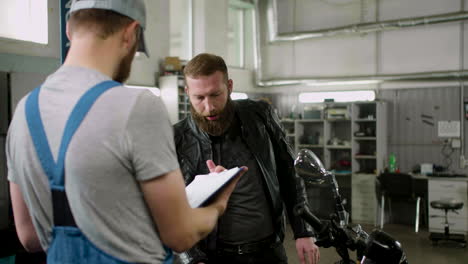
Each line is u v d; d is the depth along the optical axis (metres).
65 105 0.78
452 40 6.79
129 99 0.77
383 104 7.16
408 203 7.08
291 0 8.13
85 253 0.78
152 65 6.55
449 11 6.74
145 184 0.77
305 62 8.05
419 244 5.79
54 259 0.81
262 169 1.64
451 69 6.80
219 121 1.59
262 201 1.64
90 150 0.75
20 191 0.89
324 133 7.49
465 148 6.76
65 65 0.83
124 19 0.83
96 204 0.75
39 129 0.79
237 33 8.59
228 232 1.60
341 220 1.11
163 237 0.82
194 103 1.57
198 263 1.51
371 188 6.86
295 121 7.75
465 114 6.74
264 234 1.63
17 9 4.59
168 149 0.80
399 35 7.19
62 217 0.79
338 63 7.74
